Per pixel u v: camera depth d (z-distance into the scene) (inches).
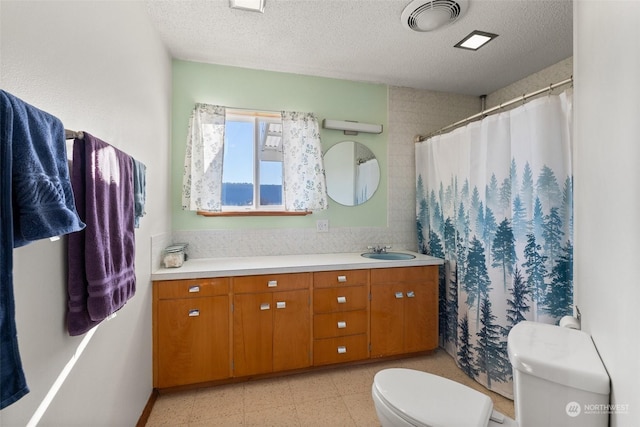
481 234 83.6
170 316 74.5
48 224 24.9
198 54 89.9
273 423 66.6
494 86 113.5
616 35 28.8
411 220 117.0
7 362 22.3
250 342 79.7
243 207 98.7
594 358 34.6
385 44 84.2
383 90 112.7
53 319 34.0
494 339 79.0
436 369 90.4
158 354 73.9
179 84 92.8
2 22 26.1
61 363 35.5
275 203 101.6
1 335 21.9
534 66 97.0
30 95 29.7
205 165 91.0
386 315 91.4
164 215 83.7
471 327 86.0
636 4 24.0
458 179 94.3
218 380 79.4
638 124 23.5
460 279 92.1
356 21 73.9
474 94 121.6
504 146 77.1
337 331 86.7
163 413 69.3
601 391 31.2
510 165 75.7
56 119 29.1
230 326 78.3
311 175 101.2
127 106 56.2
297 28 76.9
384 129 113.3
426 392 47.0
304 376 85.1
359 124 106.6
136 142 61.4
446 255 100.9
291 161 99.5
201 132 90.9
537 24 74.6
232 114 97.8
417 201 114.8
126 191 47.3
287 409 71.1
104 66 46.5
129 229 48.0
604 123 32.8
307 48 86.6
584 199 43.4
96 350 44.4
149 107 70.1
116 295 42.1
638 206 23.4
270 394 76.7
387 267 91.5
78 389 39.4
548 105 64.9
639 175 23.2
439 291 103.7
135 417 61.4
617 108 28.6
